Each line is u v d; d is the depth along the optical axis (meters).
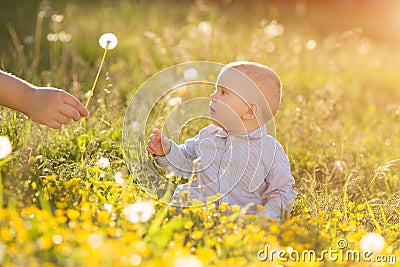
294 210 4.61
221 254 3.51
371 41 13.48
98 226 3.69
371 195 5.22
